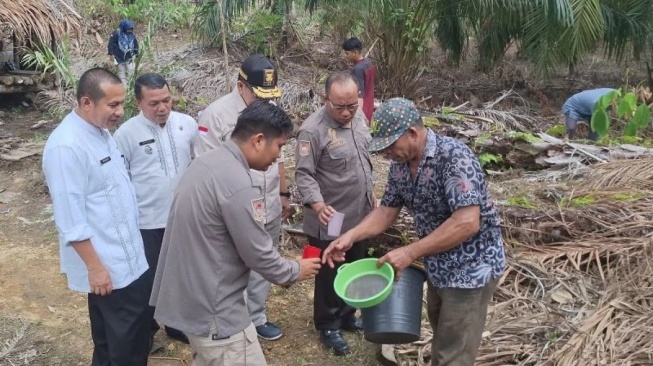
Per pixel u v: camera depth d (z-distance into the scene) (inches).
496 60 421.7
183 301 98.8
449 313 106.8
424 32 361.4
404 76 372.2
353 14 366.6
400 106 99.9
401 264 103.3
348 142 136.3
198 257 96.7
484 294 106.3
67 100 338.6
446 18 385.7
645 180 204.4
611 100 250.4
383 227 115.5
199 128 134.7
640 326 134.2
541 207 188.7
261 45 417.4
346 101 130.0
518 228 175.6
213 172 95.1
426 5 351.3
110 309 117.6
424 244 101.3
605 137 256.2
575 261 161.8
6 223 218.4
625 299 145.4
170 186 136.6
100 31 515.8
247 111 97.0
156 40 475.2
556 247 169.5
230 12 383.2
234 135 97.7
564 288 152.9
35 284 179.9
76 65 379.9
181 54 406.3
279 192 142.6
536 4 326.3
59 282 181.3
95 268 110.3
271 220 140.0
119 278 115.2
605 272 158.7
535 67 357.7
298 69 406.0
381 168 248.5
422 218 106.7
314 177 137.3
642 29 396.2
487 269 104.2
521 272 159.2
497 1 341.4
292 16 468.8
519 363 129.1
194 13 446.0
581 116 289.4
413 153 101.6
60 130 109.2
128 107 229.6
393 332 111.7
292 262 103.4
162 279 100.6
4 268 188.2
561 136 295.4
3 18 312.3
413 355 138.3
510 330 138.6
